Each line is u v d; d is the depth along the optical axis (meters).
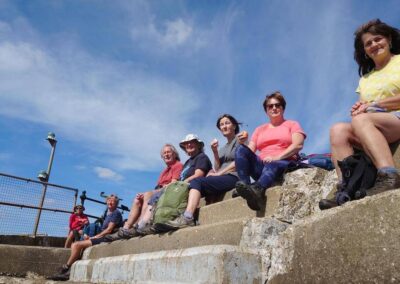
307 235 2.29
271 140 4.20
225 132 5.23
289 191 3.39
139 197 5.69
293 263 2.40
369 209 1.90
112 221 6.64
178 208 4.30
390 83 2.87
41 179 8.93
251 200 3.44
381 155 2.38
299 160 4.05
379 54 3.02
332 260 2.06
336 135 2.78
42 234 8.45
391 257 1.75
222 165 5.04
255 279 2.70
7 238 7.84
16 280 5.26
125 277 3.90
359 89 3.12
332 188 3.42
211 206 4.19
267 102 4.38
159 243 4.16
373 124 2.54
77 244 6.10
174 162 5.84
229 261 2.67
